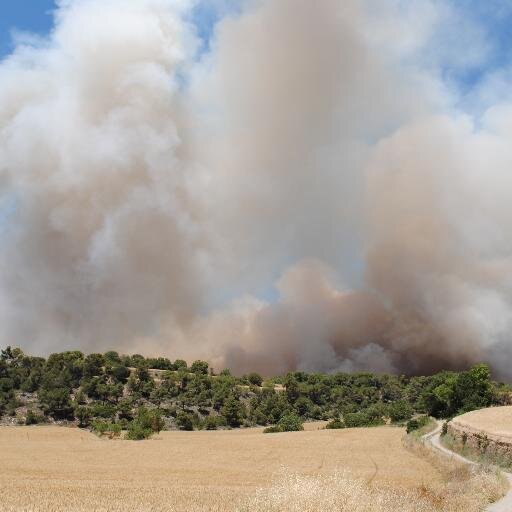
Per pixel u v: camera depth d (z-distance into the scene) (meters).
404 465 68.31
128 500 36.66
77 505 33.97
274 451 99.88
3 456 96.50
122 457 93.50
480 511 26.03
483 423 76.75
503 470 46.78
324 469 67.31
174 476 62.38
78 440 135.00
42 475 63.75
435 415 144.62
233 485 51.22
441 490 34.69
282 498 23.88
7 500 36.53
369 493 25.86
